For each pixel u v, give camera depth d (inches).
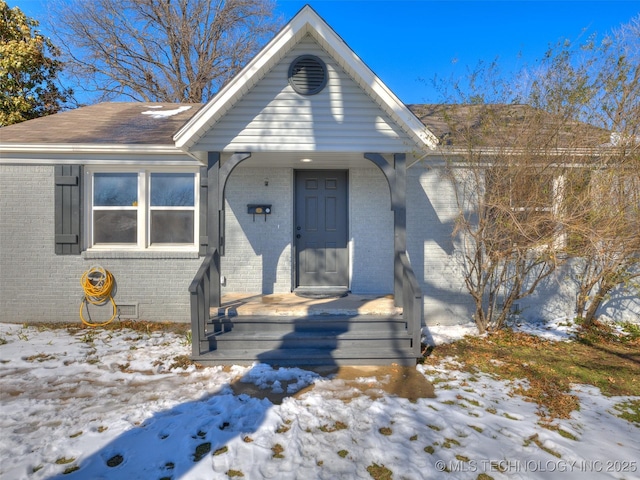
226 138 217.5
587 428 141.3
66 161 271.1
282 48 210.8
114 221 283.0
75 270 274.7
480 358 211.9
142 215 281.1
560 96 214.7
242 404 152.7
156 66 774.5
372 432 133.3
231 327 214.7
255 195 283.4
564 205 214.1
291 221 283.6
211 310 221.5
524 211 220.2
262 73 215.6
